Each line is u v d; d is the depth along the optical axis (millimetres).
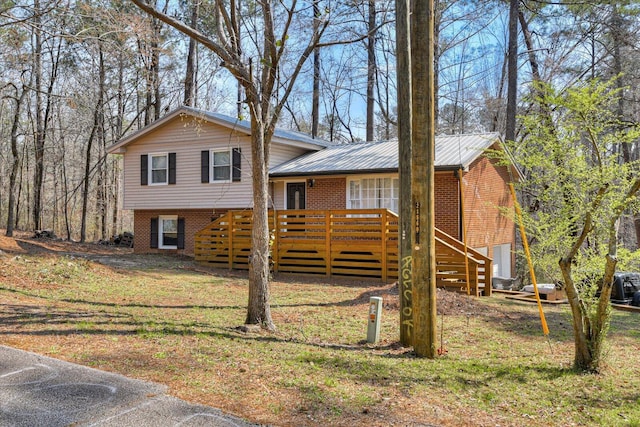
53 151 31922
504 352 6801
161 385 4500
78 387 4379
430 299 6379
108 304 8789
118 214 38125
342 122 36094
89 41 11922
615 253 5527
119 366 5043
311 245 14977
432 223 6414
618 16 20578
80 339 6035
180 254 20422
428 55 6219
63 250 17891
